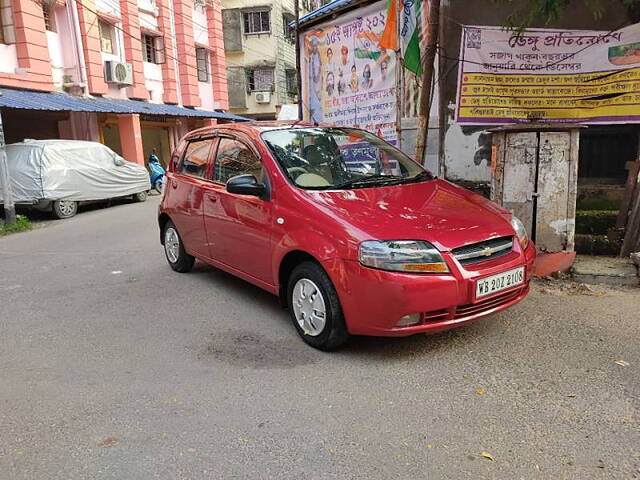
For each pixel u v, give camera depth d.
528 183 5.38
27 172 11.73
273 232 4.18
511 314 4.43
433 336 4.04
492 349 3.78
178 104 22.42
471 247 3.57
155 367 3.71
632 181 5.61
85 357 3.93
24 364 3.84
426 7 7.21
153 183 17.98
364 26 8.54
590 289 4.98
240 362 3.74
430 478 2.45
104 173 13.49
